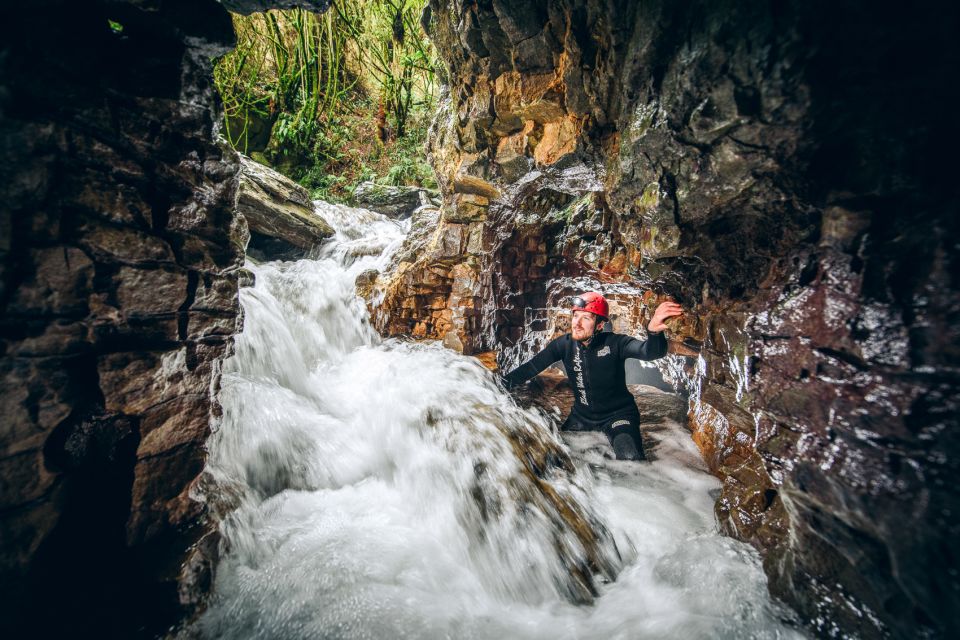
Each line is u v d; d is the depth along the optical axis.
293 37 7.82
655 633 1.94
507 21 2.68
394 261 5.14
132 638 1.62
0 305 1.28
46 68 1.32
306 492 2.95
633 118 2.17
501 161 3.49
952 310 1.22
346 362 4.73
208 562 1.95
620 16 2.12
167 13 1.52
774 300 1.94
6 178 1.26
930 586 1.25
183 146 1.74
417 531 2.61
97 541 1.66
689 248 2.34
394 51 8.19
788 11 1.38
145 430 1.72
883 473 1.36
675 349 4.28
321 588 2.07
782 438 1.82
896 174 1.38
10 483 1.36
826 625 1.73
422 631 1.90
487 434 3.10
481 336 4.76
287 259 6.14
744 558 2.20
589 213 4.14
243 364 3.66
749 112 1.61
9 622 1.41
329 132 8.39
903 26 1.19
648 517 2.88
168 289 1.72
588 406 3.98
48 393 1.42
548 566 2.33
